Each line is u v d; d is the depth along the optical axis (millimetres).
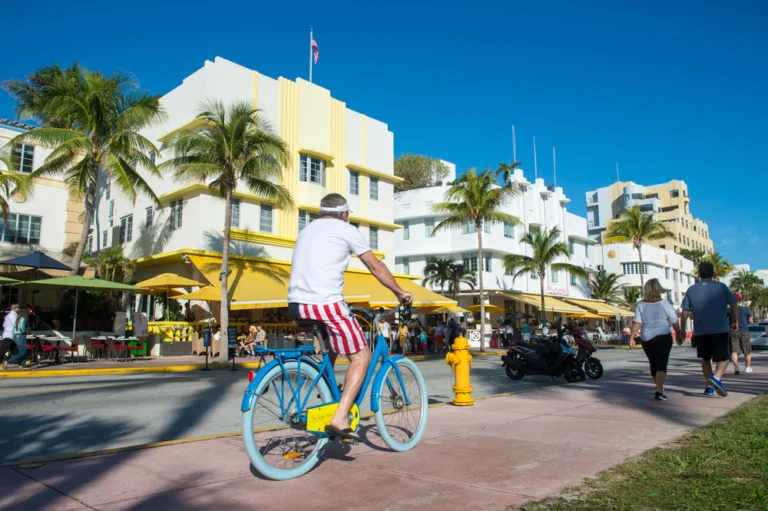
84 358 19594
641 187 99625
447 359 7613
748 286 98062
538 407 7227
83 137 20812
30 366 16547
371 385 4414
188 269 25141
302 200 28406
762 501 3041
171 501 3297
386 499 3303
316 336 4051
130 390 10641
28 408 8172
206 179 24812
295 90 28906
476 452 4520
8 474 3887
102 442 5898
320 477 3807
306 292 3922
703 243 102938
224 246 20375
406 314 4363
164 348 22188
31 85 22328
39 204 28422
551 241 40594
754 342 29031
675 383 10023
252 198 26312
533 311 46812
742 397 7758
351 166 31078
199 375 15109
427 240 43625
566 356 12141
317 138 29734
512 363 12961
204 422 7129
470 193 31250
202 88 25297
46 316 22438
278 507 3184
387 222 33500
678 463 3949
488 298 41469
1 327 20891
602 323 58812
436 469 3980
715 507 2977
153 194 23203
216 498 3359
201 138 20375
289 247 27766
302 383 3994
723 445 4453
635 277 62156
